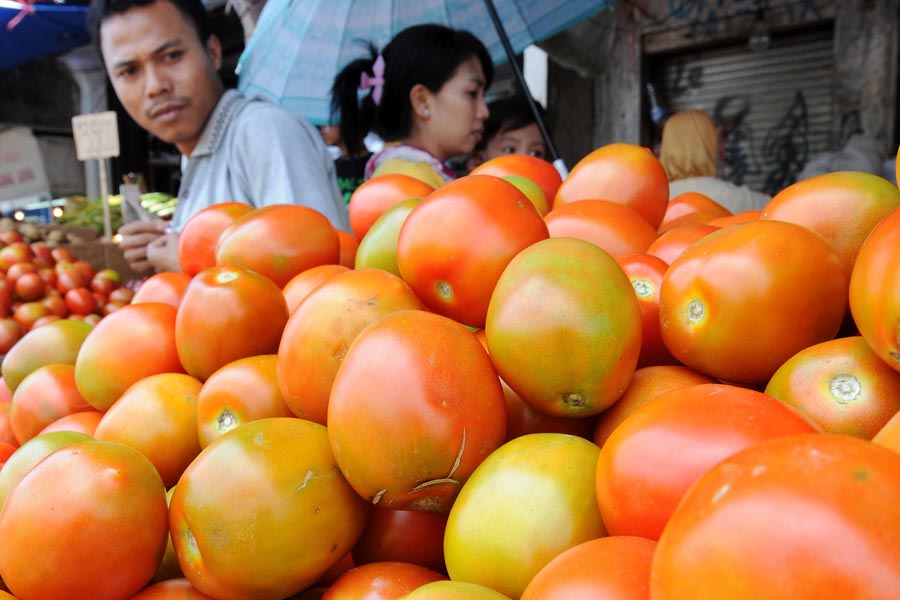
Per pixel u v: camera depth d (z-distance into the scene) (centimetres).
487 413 81
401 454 78
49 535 80
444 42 289
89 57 950
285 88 378
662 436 66
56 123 1031
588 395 85
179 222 280
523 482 75
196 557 82
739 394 67
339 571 95
